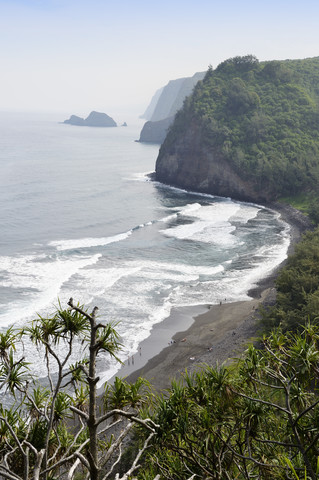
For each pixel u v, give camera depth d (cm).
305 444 887
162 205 12850
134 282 6688
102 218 10962
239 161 14325
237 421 885
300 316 3972
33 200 12412
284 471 822
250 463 962
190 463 895
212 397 912
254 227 10550
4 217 10444
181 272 7231
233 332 5062
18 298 5831
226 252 8444
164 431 866
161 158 16662
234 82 17138
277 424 995
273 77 18350
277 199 13562
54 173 17300
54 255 7888
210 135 15275
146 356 4603
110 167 19900
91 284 6500
